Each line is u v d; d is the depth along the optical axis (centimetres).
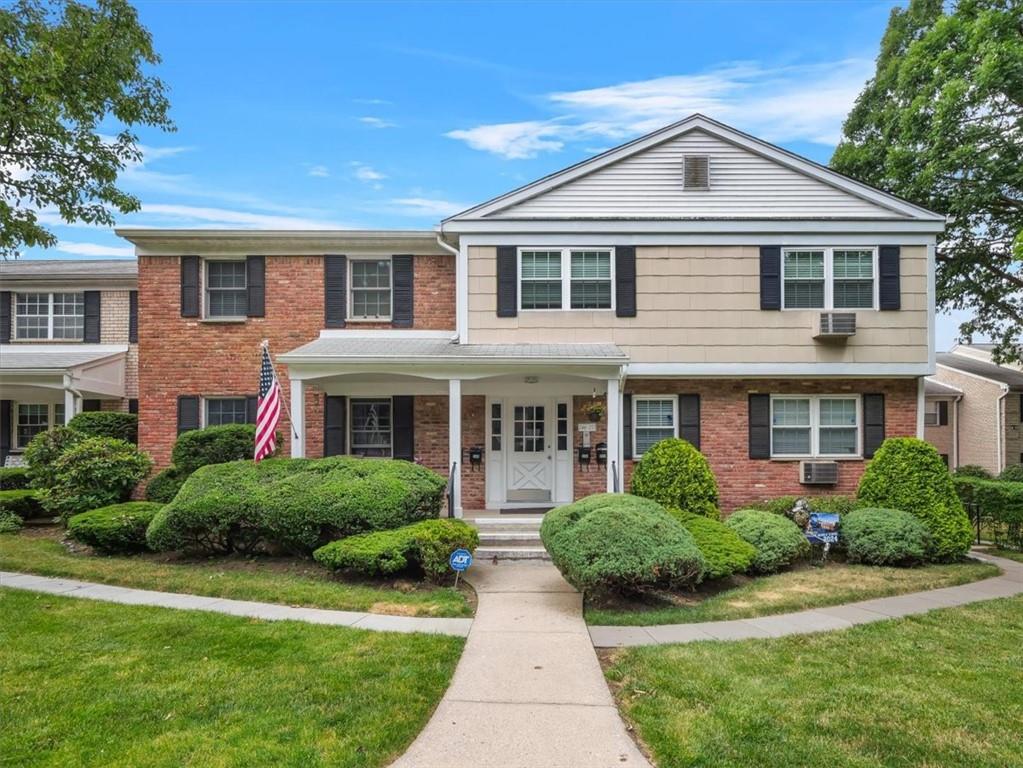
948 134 1430
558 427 1227
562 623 614
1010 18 1312
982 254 1700
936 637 592
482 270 1198
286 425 1264
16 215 1033
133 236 1259
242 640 552
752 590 762
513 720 404
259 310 1284
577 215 1215
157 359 1284
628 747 371
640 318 1197
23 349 1533
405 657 511
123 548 909
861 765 351
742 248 1203
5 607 654
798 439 1227
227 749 360
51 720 397
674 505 988
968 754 365
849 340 1195
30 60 883
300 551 868
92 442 1098
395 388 1238
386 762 351
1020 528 1126
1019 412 2416
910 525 924
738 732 390
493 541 955
